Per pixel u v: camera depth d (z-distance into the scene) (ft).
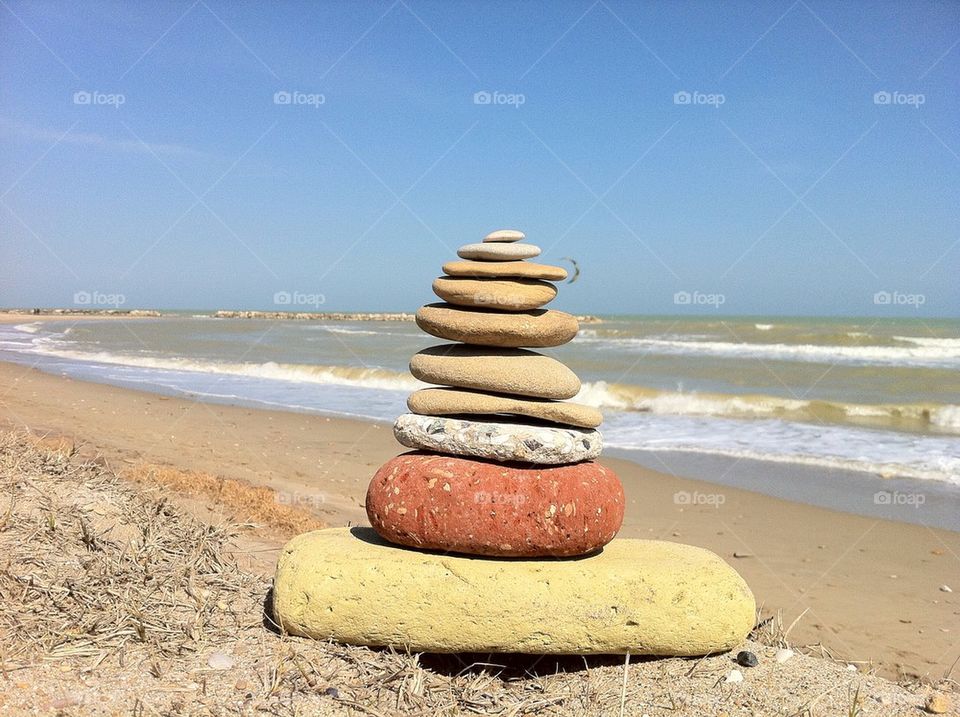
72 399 49.96
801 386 59.72
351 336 130.41
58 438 32.58
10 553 16.55
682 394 53.83
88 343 111.96
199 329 159.22
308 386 63.52
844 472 34.32
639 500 29.89
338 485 30.25
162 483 24.47
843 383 61.31
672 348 92.32
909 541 25.13
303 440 39.60
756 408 51.11
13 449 23.61
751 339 103.45
